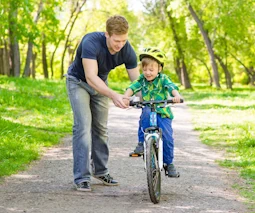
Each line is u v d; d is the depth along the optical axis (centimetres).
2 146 886
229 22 3416
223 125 1343
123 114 1653
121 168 768
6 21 2097
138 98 580
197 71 7369
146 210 527
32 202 548
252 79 4975
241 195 603
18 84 2241
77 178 614
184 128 1320
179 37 4288
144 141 554
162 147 566
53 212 510
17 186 629
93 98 627
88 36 592
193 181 684
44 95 2016
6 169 718
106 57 595
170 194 605
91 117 629
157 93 578
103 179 647
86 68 582
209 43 3681
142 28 4362
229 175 728
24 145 920
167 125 579
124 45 598
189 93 3259
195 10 3697
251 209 538
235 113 1691
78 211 516
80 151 610
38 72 6712
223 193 614
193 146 1020
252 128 1255
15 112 1412
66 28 4512
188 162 838
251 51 4209
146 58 564
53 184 646
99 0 4356
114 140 1083
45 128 1191
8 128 1069
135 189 628
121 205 546
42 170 739
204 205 554
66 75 617
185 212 523
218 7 3262
